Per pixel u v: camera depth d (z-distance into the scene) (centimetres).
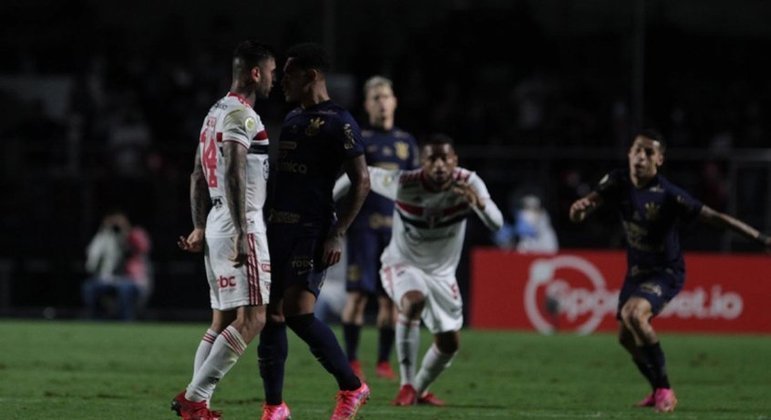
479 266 6538
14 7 8888
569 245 7275
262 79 2552
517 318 6512
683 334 6475
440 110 8406
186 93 8644
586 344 5581
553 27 9031
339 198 3180
